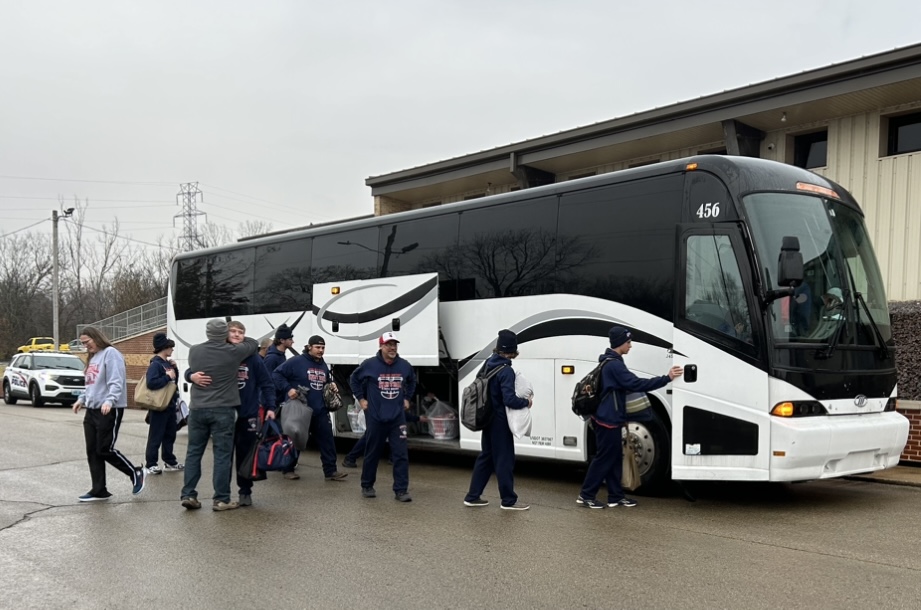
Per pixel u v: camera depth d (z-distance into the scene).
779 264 7.49
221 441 8.26
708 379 8.01
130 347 31.42
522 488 9.61
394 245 12.00
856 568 5.88
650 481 8.77
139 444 14.71
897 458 8.48
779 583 5.51
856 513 7.96
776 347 7.68
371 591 5.43
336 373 12.95
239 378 8.59
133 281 58.50
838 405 7.88
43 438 15.39
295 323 13.80
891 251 15.03
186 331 16.25
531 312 9.96
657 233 8.72
